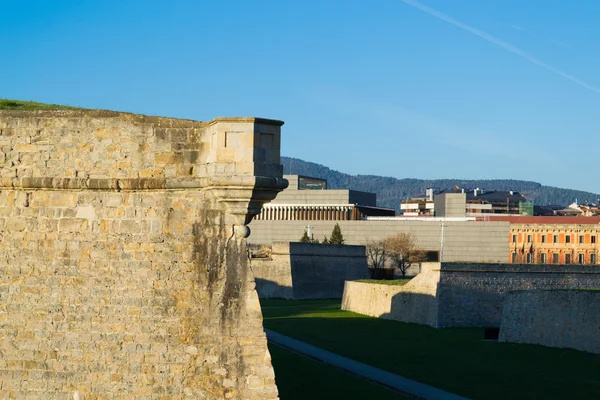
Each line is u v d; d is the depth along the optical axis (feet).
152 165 77.10
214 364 74.90
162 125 77.25
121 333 75.92
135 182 76.54
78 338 76.38
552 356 174.50
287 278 372.79
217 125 73.92
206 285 75.41
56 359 76.43
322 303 344.08
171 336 75.41
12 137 78.48
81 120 77.97
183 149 76.79
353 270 401.49
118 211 77.10
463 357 175.42
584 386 140.77
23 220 77.97
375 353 181.16
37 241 77.66
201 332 75.15
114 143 77.56
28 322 77.10
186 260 75.87
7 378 76.84
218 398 74.54
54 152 78.07
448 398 130.11
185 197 76.18
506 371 156.97
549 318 190.60
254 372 74.79
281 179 74.84
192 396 74.79
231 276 75.36
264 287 377.30
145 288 76.07
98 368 75.97
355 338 209.87
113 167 77.51
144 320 75.82
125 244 76.69
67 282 77.05
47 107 96.27
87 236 77.20
